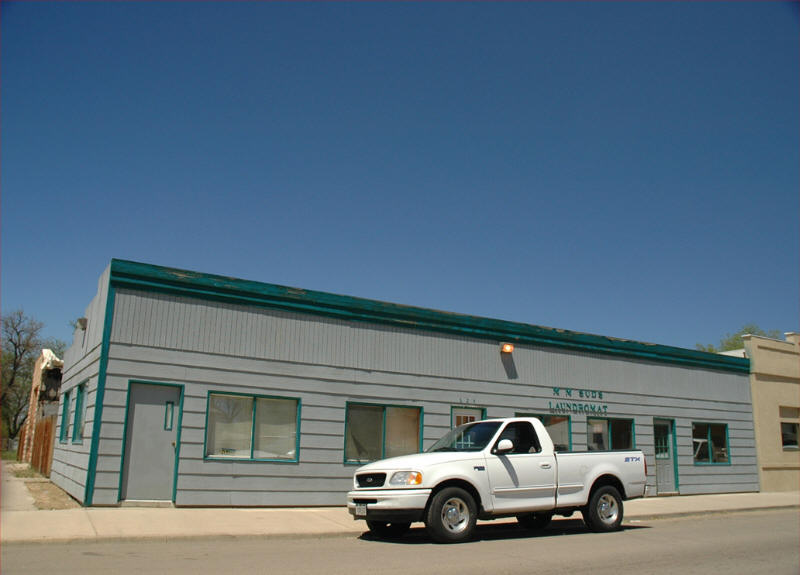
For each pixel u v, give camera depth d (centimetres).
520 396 1986
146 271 1461
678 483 2316
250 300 1575
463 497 1139
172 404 1469
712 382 2509
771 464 2603
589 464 1304
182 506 1433
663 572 905
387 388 1745
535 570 896
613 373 2231
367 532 1255
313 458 1608
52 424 2073
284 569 865
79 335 1783
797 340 2841
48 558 912
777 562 1018
